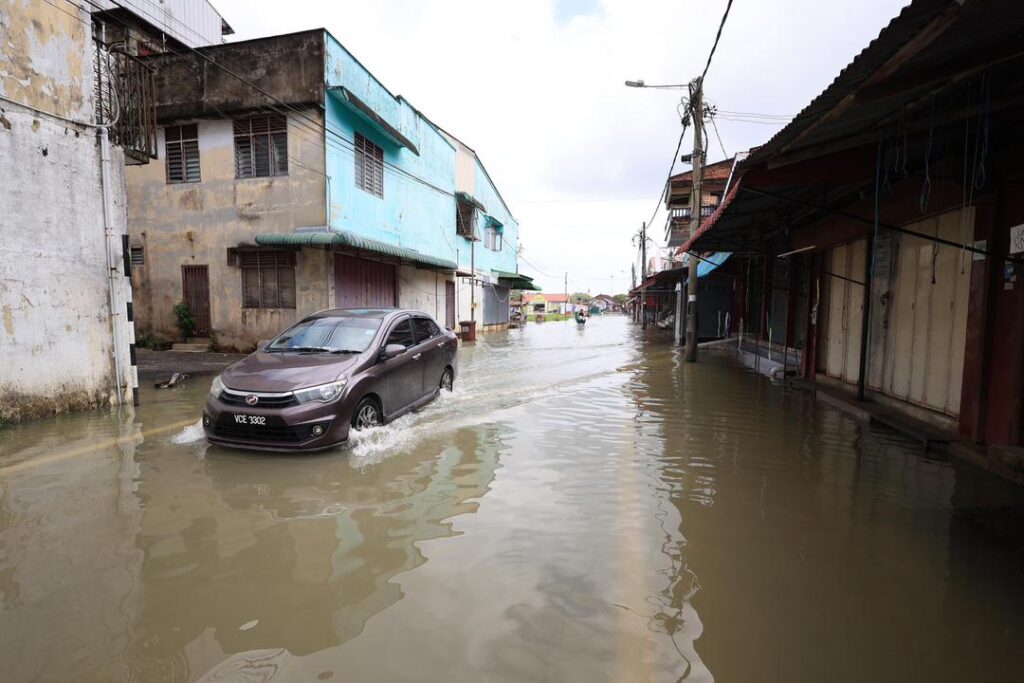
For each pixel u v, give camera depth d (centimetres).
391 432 605
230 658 230
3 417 607
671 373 1187
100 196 714
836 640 249
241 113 1331
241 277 1372
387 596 278
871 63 340
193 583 289
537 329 3594
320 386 523
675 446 567
